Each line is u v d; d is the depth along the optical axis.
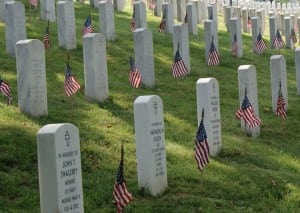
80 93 21.38
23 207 12.98
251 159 17.77
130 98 21.78
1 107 18.42
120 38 30.03
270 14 43.69
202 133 15.07
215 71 28.28
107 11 29.09
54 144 11.46
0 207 12.78
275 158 18.20
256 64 31.50
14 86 20.69
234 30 31.67
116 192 12.39
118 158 16.05
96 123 18.53
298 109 24.31
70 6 26.36
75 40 26.66
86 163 15.33
